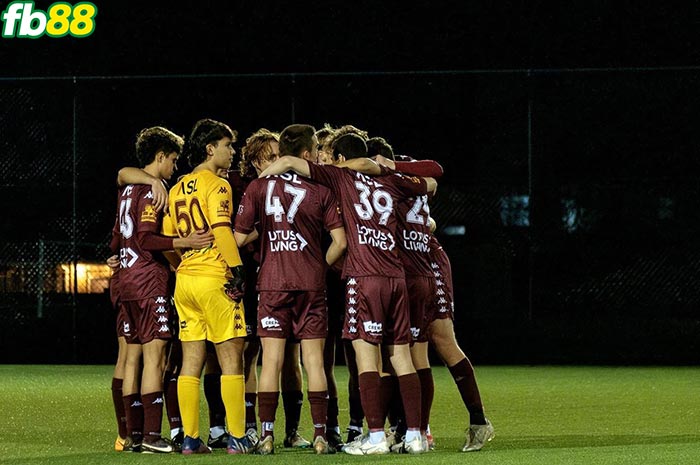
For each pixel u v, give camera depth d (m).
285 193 20.47
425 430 21.62
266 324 20.45
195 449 20.62
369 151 22.36
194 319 20.69
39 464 19.25
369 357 20.25
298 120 42.62
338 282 22.89
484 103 42.44
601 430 24.67
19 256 44.19
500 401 30.92
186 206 20.77
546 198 42.38
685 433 24.02
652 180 42.09
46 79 43.97
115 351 43.78
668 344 42.12
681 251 42.00
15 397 32.34
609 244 42.25
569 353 42.47
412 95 42.47
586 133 42.31
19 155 44.22
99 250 43.97
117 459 19.78
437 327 21.59
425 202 21.61
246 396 22.91
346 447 20.45
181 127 43.19
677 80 42.03
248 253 22.73
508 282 42.56
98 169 43.91
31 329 44.12
